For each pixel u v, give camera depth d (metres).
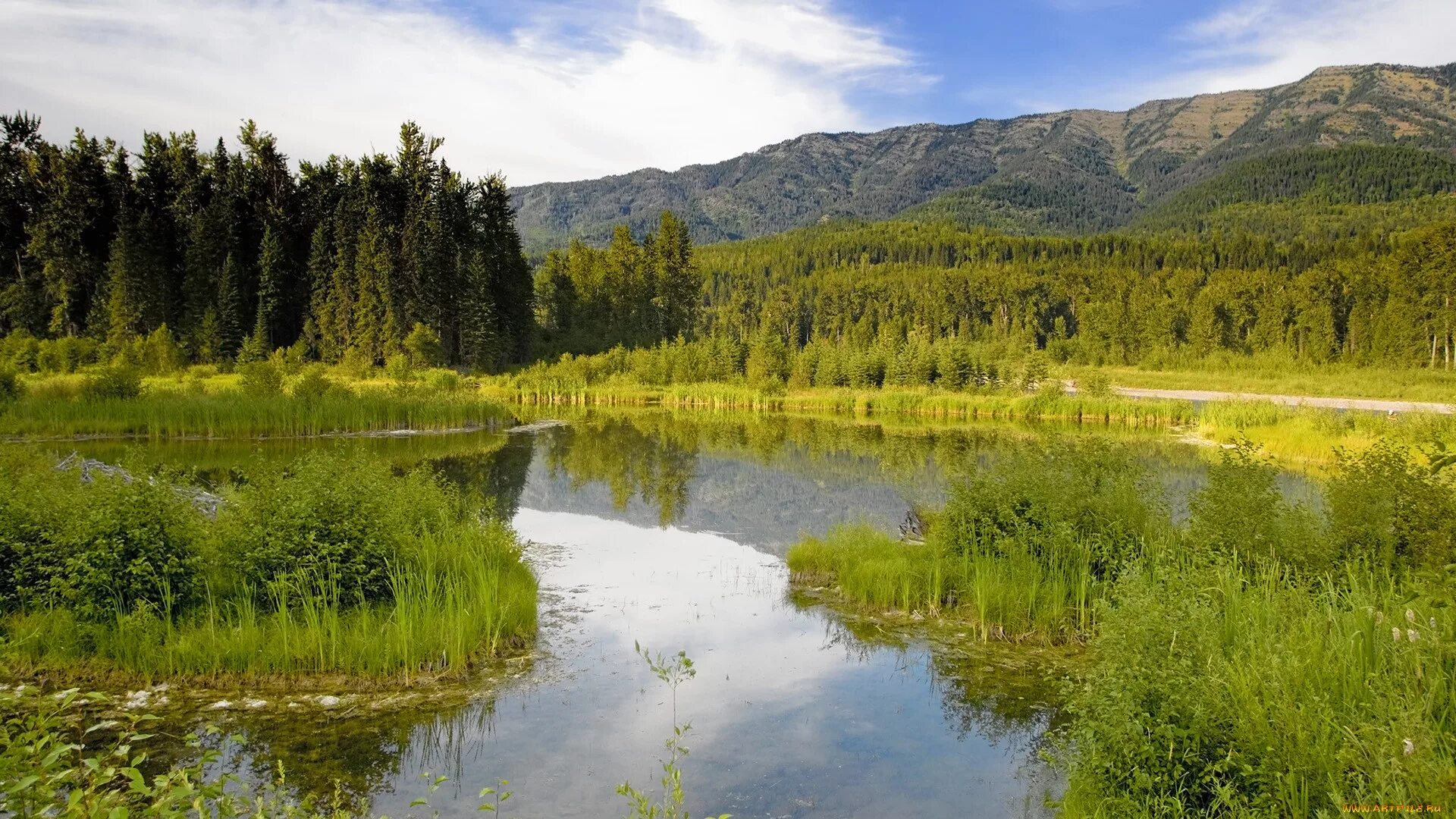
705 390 59.34
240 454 26.52
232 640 8.35
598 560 13.77
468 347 72.44
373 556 9.73
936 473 24.25
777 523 17.11
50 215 65.69
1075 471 12.21
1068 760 6.01
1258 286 105.56
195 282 67.12
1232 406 38.56
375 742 7.02
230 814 4.29
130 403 32.31
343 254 68.94
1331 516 9.86
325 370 59.91
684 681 8.52
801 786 6.40
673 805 5.27
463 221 77.00
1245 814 4.60
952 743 7.19
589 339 87.38
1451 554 8.59
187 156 74.94
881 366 63.84
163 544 8.98
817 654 9.36
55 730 6.79
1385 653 5.80
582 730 7.35
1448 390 55.22
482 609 9.43
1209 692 5.28
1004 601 10.16
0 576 8.82
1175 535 10.84
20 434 29.41
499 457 28.14
